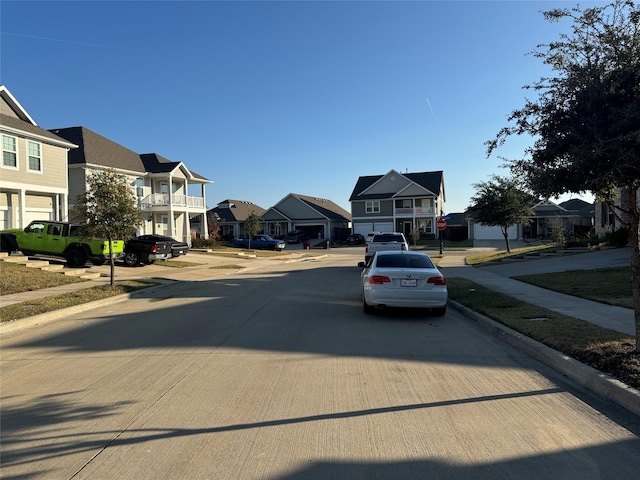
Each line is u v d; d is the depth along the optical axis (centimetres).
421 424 459
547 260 2191
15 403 531
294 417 478
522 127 634
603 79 564
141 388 575
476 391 554
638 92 544
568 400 523
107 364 690
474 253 3625
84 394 557
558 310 998
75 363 701
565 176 580
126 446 416
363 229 6175
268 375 620
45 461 391
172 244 2569
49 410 507
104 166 3256
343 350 752
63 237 2105
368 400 525
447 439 425
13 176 2350
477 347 772
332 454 398
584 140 556
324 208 6950
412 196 5803
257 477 362
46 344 841
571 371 612
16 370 671
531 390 557
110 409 506
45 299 1268
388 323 980
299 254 4009
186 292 1566
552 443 416
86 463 387
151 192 3869
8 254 2080
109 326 996
